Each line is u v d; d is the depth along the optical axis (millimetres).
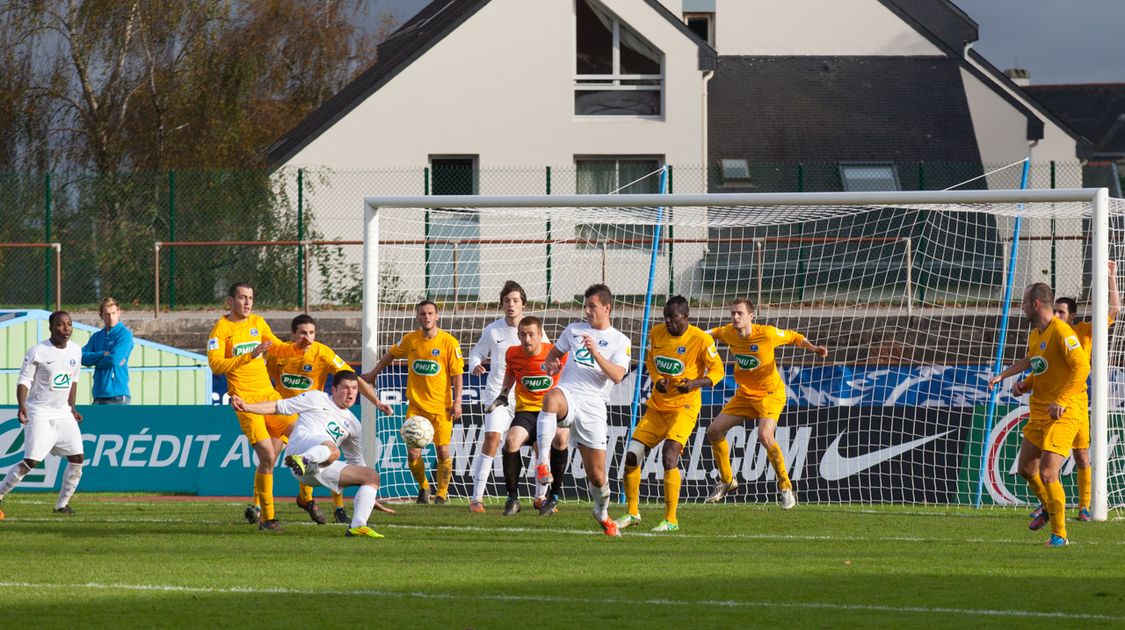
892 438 40594
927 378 41344
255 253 78312
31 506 37938
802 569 25469
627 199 38312
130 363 50906
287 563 26172
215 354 33094
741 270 68688
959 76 103375
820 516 36062
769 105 100062
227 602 21531
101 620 19938
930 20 127375
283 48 133375
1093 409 34719
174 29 97875
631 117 89250
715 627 19469
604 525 30891
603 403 30688
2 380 49969
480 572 24953
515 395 36406
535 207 38812
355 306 78438
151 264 78875
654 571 25141
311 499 33438
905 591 22734
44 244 73125
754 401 37625
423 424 35344
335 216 83500
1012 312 55406
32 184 79000
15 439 42281
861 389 41562
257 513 33188
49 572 24875
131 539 30203
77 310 76562
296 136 92250
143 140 97625
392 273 59250
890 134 97625
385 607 21078
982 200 36031
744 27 107000
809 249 69062
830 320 58000
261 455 32219
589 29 90000
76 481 36312
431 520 34531
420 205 39281
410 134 88500
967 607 21156
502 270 68750
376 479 30891
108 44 97188
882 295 59406
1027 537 31438
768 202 37406
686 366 32156
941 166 86750
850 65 104438
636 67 90188
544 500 36188
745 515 36250
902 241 68125
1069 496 39125
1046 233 67500
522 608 21016
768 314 58625
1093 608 21078
